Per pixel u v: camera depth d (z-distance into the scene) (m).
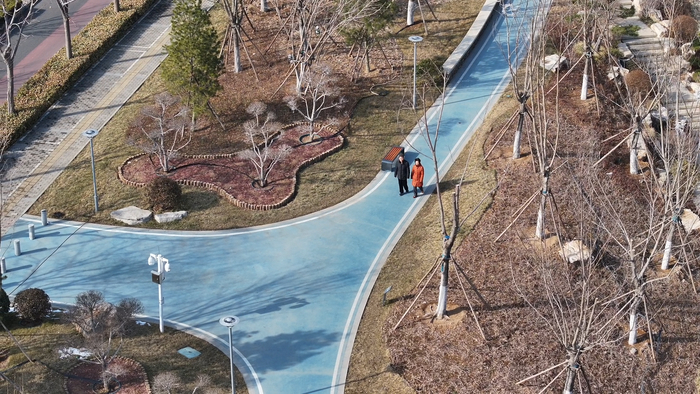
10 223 55.72
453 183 58.53
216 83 62.38
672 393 45.47
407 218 56.16
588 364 45.94
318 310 49.50
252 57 70.50
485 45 72.12
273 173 59.59
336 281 51.47
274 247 53.94
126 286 50.97
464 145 61.75
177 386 44.34
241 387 44.72
